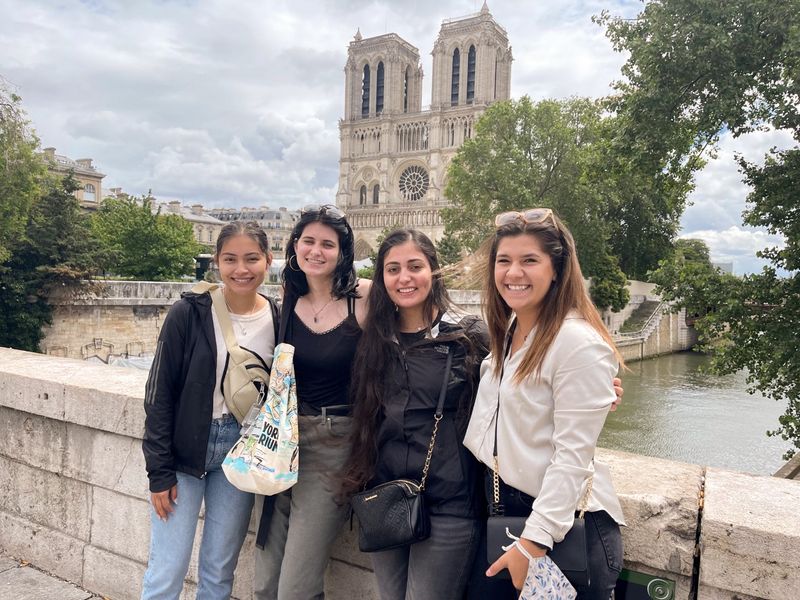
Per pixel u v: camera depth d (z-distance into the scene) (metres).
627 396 35.97
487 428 2.20
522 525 2.03
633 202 57.47
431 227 89.44
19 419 4.31
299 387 2.76
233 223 2.93
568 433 1.92
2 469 4.46
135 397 3.66
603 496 2.09
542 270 2.06
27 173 26.50
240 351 2.86
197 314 2.89
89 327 30.94
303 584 2.69
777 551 2.08
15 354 5.12
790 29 12.39
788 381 13.25
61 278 28.86
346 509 2.78
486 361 2.38
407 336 2.55
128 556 3.82
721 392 37.91
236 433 2.93
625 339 50.06
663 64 14.23
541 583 1.87
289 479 2.58
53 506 4.19
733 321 14.13
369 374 2.46
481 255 2.38
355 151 101.38
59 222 29.97
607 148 17.17
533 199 50.22
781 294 13.60
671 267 15.27
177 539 2.86
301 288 2.84
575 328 2.00
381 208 94.19
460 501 2.30
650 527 2.33
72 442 4.03
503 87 97.56
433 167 92.75
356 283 2.81
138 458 3.73
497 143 52.25
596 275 51.22
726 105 13.24
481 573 2.23
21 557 4.34
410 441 2.38
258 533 2.94
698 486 2.51
